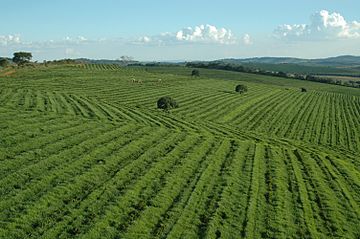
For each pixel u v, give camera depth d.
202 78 179.88
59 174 37.31
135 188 36.56
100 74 159.62
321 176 46.75
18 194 32.16
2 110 57.38
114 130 54.78
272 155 52.91
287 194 39.44
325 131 88.94
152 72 194.75
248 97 130.38
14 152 40.88
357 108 129.12
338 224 34.09
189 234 29.66
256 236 30.56
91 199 33.28
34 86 105.50
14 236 26.45
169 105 91.19
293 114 107.06
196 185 38.91
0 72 141.12
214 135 65.19
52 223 28.80
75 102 81.19
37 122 53.03
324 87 194.00
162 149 49.22
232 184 40.34
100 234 28.12
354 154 69.00
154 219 31.39
